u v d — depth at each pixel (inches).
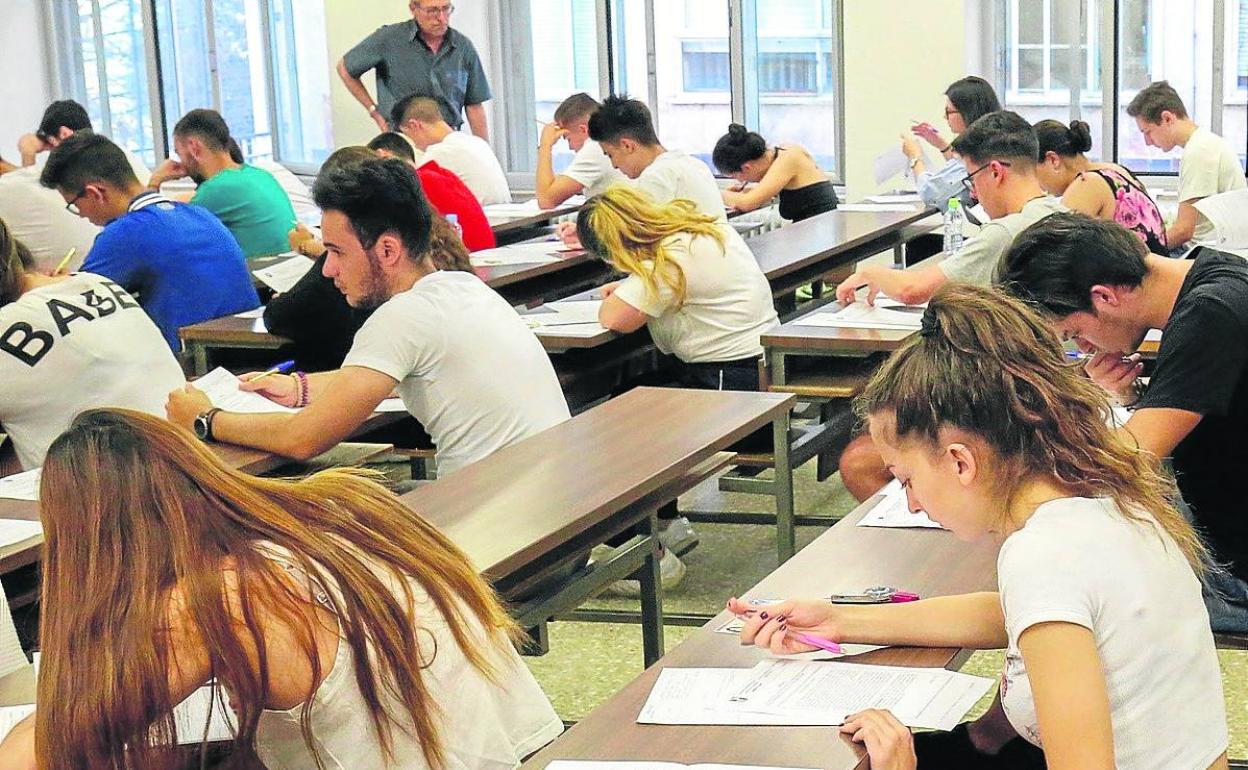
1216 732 65.4
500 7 371.2
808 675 76.2
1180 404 98.3
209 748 62.6
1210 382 98.1
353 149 156.0
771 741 69.4
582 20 363.9
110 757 59.4
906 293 170.6
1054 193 200.4
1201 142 245.9
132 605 59.7
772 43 346.0
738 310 176.4
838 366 174.2
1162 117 249.4
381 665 64.1
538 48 370.6
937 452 65.4
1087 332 101.4
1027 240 100.5
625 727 71.8
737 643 81.4
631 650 153.0
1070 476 64.7
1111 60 314.8
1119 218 177.5
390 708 64.7
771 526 189.0
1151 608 63.4
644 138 229.1
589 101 283.7
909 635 79.0
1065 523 63.9
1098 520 64.1
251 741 61.9
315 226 272.8
